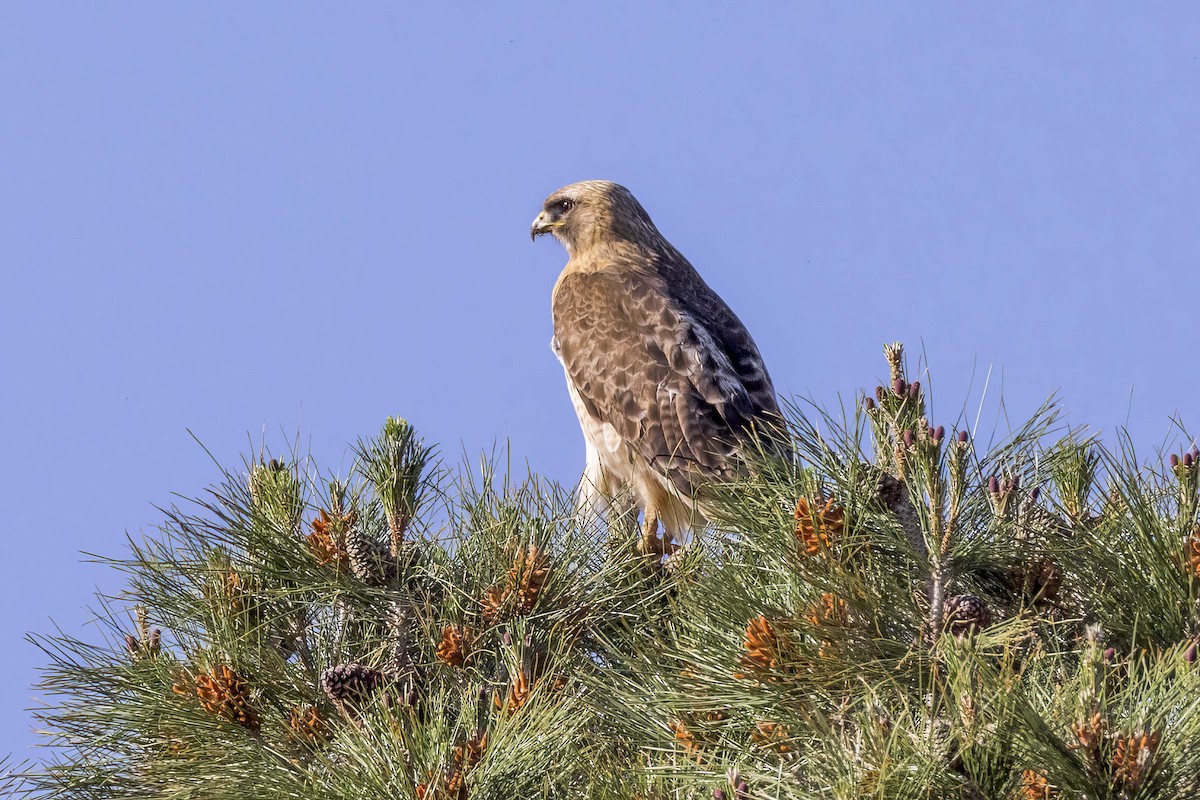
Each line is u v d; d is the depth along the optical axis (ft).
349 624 30.76
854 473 24.44
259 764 25.71
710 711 24.98
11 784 28.27
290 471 30.58
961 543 24.13
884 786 19.99
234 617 28.99
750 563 25.79
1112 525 25.55
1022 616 23.48
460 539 30.19
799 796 20.81
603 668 28.63
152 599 28.86
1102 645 23.41
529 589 28.99
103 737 28.40
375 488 30.86
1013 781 20.66
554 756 24.67
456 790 22.74
